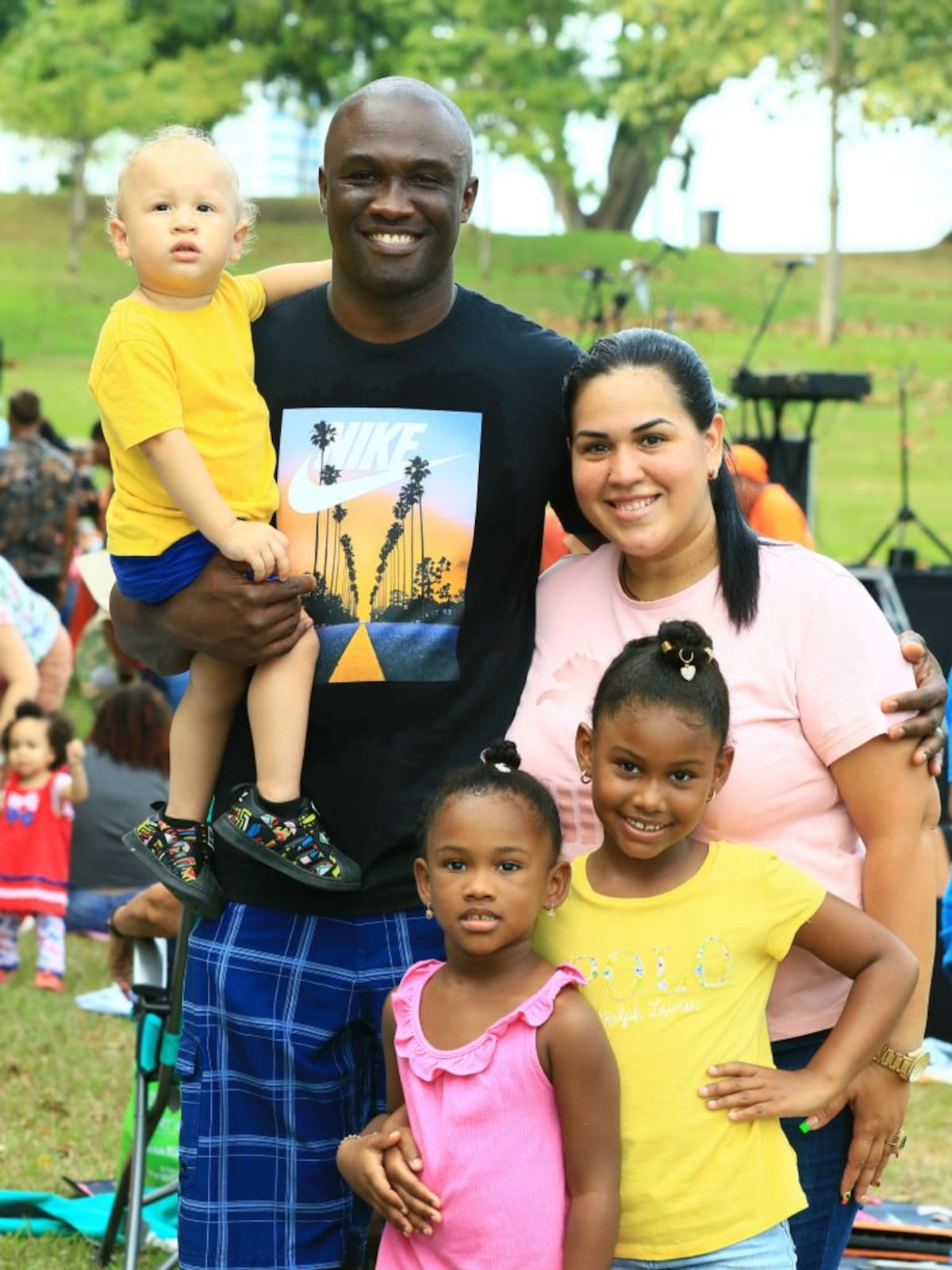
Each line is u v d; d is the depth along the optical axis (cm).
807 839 269
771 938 257
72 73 2870
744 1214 250
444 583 285
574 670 281
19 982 641
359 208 276
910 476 1789
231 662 280
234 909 289
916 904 267
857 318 2745
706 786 255
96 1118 502
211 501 274
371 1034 291
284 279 298
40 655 689
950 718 395
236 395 283
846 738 264
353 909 284
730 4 2645
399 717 283
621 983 255
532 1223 247
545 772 279
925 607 907
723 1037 253
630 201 3906
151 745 716
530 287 2831
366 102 277
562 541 522
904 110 2527
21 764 639
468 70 2923
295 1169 286
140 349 276
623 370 266
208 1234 287
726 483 274
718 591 272
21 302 2814
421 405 286
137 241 279
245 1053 286
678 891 257
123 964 391
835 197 2545
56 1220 429
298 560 286
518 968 254
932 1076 559
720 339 2511
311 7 3634
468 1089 249
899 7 2592
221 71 3450
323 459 286
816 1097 250
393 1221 252
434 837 252
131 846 292
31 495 1049
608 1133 248
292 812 278
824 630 267
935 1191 467
